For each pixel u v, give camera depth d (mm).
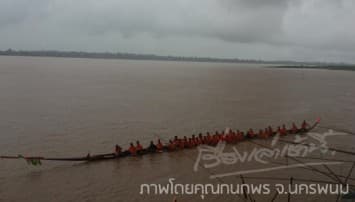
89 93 77625
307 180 24578
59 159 27062
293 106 62719
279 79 152375
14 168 26750
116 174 25609
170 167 27016
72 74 149750
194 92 85375
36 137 36562
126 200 21375
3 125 41781
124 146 34000
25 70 167625
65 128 40969
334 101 72062
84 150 32344
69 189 22969
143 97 72688
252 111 55781
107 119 46906
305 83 128250
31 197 21766
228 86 106062
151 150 30328
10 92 74188
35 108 54375
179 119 47844
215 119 48312
